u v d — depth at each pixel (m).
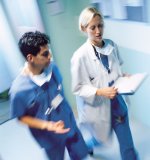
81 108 1.72
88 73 1.54
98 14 1.40
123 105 1.69
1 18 2.57
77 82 1.55
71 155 1.74
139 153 2.06
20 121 1.41
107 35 2.07
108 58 1.53
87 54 1.50
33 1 2.20
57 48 2.41
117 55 1.63
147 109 2.15
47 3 2.22
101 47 1.52
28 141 2.57
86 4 2.12
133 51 1.92
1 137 2.73
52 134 1.46
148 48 1.78
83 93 1.55
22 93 1.31
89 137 2.08
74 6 2.29
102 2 1.94
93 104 1.60
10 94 1.34
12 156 2.40
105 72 1.53
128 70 2.08
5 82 3.19
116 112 1.66
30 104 1.35
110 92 1.45
